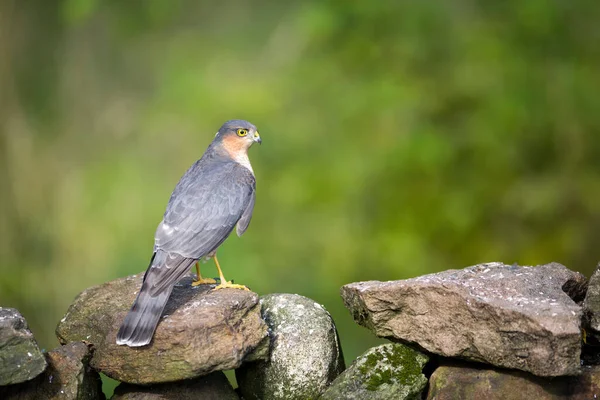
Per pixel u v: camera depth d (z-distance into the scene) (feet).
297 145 46.78
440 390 17.65
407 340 18.19
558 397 16.97
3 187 52.06
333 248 45.29
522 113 44.34
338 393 18.16
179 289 20.66
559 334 16.05
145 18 53.78
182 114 48.78
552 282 18.31
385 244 44.60
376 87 45.96
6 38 54.39
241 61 52.54
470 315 17.13
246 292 19.24
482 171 45.62
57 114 56.49
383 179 46.11
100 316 19.47
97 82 57.47
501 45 46.06
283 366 19.15
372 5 47.37
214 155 23.95
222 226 20.97
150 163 50.57
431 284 17.69
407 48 47.32
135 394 18.03
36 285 49.42
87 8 50.29
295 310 19.93
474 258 44.96
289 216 46.39
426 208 45.52
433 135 44.88
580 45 46.39
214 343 17.62
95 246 48.88
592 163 45.37
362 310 18.80
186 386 18.34
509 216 45.62
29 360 16.75
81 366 17.81
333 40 48.80
